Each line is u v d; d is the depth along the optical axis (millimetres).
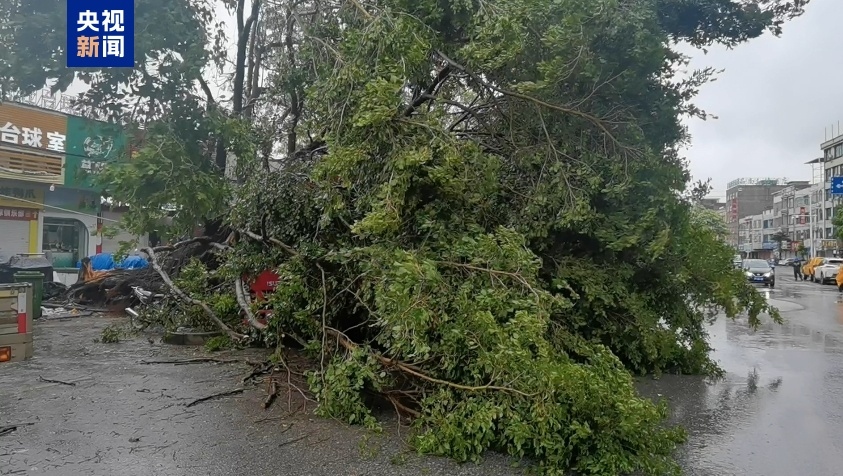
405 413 5047
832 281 30797
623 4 6188
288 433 4691
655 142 6953
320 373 5438
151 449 4324
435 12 6430
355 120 5391
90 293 13641
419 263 4691
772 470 4207
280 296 6332
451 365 4504
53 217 19125
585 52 6008
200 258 11461
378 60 6043
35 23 8133
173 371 6863
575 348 5609
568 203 6250
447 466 4090
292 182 7891
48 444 4418
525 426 3963
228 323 8875
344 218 6434
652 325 6645
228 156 10188
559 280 5797
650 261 6477
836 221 39781
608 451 3934
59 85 8609
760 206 107938
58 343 8867
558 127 6613
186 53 8820
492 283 4875
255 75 11820
